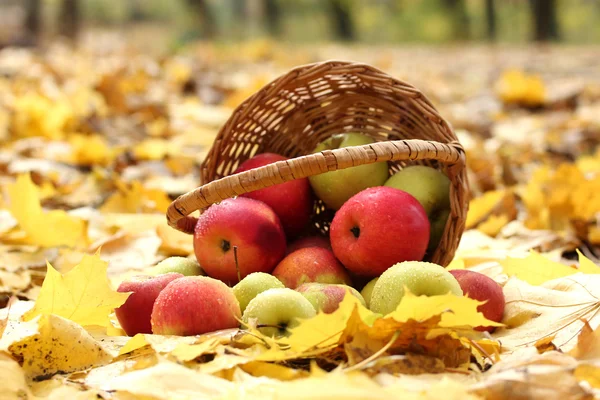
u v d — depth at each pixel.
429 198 1.37
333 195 1.39
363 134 1.42
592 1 17.34
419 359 1.17
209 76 3.98
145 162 2.12
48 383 1.18
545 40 11.30
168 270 1.34
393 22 16.12
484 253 1.49
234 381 1.16
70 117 2.47
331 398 1.10
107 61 4.37
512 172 1.99
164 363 1.16
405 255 1.29
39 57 4.23
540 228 1.67
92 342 1.21
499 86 3.54
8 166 2.01
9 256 1.53
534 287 1.31
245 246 1.32
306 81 1.40
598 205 1.66
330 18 14.73
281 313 1.21
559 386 1.13
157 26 16.50
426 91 3.84
